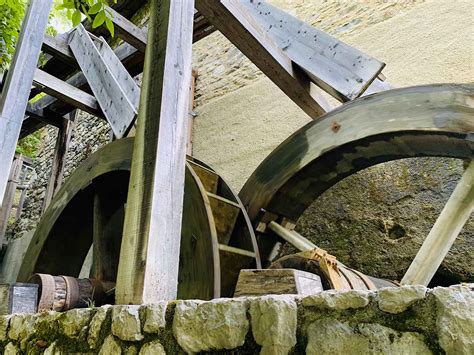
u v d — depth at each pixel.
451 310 0.62
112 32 2.18
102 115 3.95
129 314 1.07
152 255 1.24
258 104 3.73
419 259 1.89
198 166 2.75
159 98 1.49
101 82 3.23
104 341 1.11
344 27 3.42
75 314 1.24
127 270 1.27
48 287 2.31
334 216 2.87
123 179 3.05
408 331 0.65
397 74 2.93
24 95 2.57
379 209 2.68
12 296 1.90
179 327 0.94
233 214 2.51
